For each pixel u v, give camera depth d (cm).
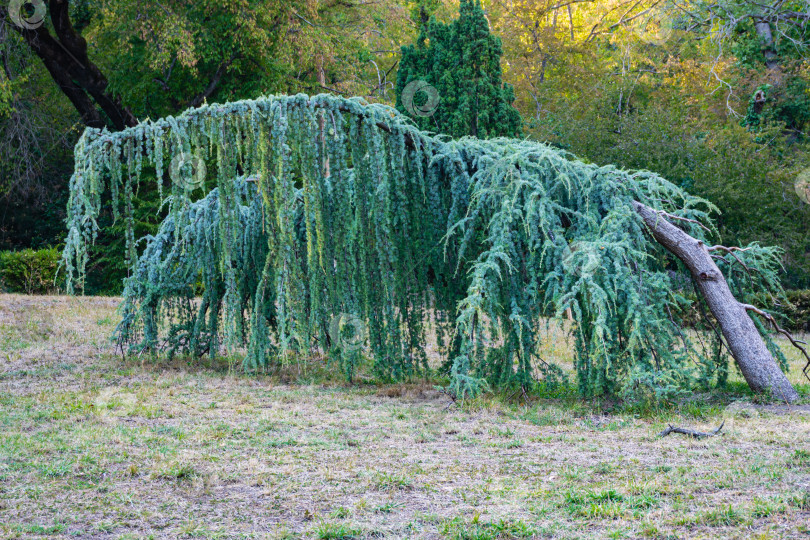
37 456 628
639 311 836
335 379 1063
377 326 969
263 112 905
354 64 2722
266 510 498
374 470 590
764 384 877
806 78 2525
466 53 1741
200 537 450
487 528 456
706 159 1961
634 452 643
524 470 592
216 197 1123
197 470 587
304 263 1027
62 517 485
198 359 1186
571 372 1164
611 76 2652
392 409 850
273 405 868
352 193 1015
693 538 430
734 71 2770
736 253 975
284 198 908
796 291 1742
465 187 964
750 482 537
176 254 1139
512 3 3222
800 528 439
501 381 929
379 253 933
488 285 873
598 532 447
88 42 2692
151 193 2273
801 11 2555
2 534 452
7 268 1975
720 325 916
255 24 2069
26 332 1409
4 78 2092
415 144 948
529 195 905
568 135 2038
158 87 2238
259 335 1043
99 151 900
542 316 910
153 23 2044
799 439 673
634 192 950
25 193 2505
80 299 1862
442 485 552
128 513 493
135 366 1129
